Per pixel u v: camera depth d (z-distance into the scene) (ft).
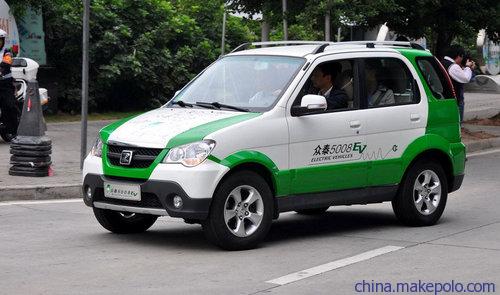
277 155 34.58
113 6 95.71
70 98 92.07
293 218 42.32
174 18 99.66
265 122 34.35
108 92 95.96
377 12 65.57
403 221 39.42
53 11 90.27
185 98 37.58
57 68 92.43
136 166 33.63
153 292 27.78
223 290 28.07
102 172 34.53
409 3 70.38
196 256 33.06
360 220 41.55
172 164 32.73
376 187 37.93
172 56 99.81
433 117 39.63
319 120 35.86
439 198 39.93
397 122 38.34
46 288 28.25
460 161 40.81
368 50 38.32
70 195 47.21
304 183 35.47
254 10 73.72
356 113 37.09
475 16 74.38
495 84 134.41
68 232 37.78
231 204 33.65
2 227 38.75
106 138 34.86
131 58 92.99
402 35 74.54
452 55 70.49
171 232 38.11
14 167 50.24
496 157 66.69
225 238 33.42
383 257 33.06
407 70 39.32
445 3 73.20
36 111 50.01
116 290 28.04
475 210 44.04
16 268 30.99
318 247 34.96
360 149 37.14
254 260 32.42
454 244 35.47
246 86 36.50
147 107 99.76
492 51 137.39
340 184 36.65
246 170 33.83
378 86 38.32
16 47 81.97
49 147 50.49
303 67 36.24
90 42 92.99
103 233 37.60
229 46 107.76
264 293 27.73
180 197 32.55
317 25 68.03
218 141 32.96
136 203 33.76
